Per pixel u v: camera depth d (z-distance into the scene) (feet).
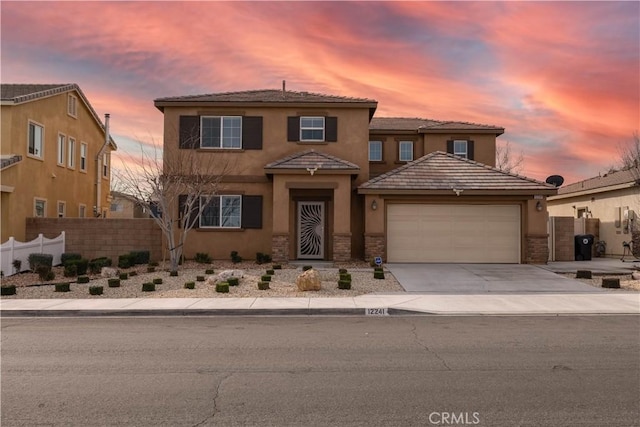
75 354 26.14
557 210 107.34
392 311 38.50
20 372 22.90
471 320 35.76
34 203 75.46
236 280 48.91
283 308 38.47
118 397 19.54
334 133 71.31
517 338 29.73
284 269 60.23
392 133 93.76
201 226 69.77
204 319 36.52
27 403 18.92
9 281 51.72
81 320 36.22
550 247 72.69
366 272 57.26
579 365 23.81
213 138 70.90
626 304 40.75
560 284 50.01
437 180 67.41
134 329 32.78
